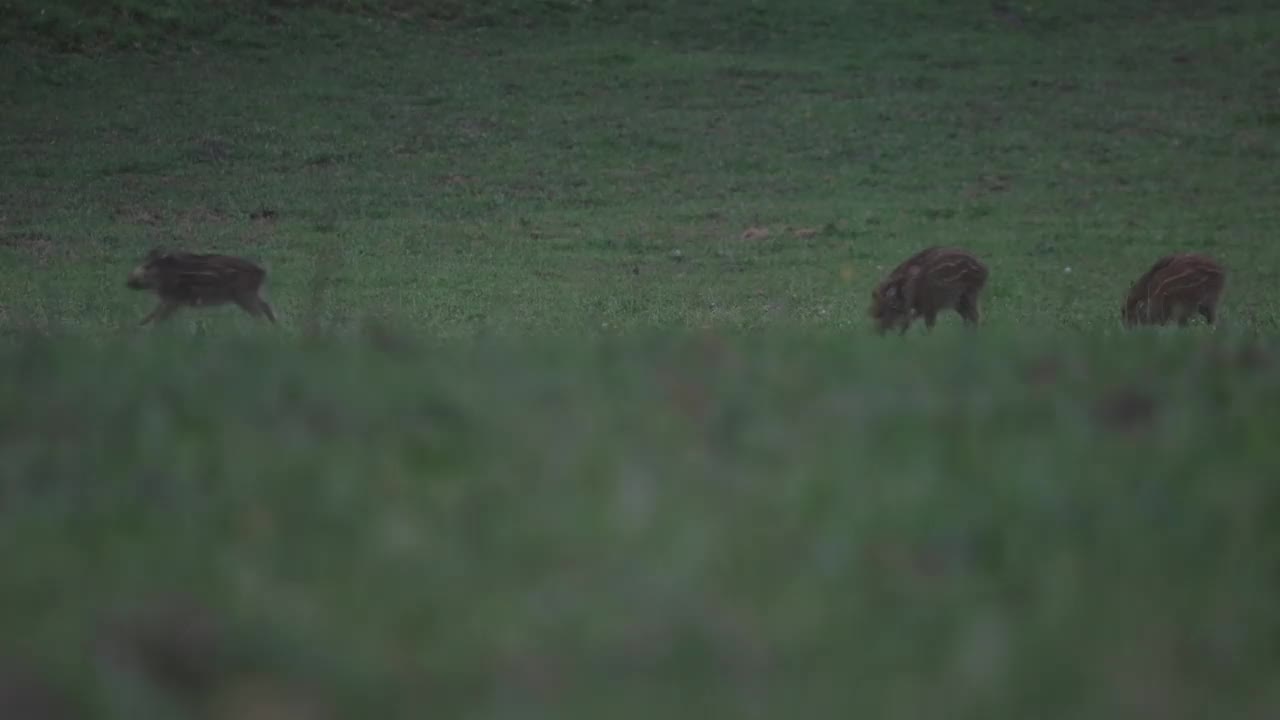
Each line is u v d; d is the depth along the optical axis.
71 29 60.72
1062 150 56.94
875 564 6.14
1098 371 11.52
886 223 48.03
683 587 5.80
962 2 75.94
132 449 8.40
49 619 5.41
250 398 10.06
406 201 49.25
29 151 51.59
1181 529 6.55
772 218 48.47
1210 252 44.84
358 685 4.93
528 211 48.91
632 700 4.84
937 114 60.66
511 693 4.89
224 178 50.56
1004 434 8.78
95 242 43.00
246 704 4.82
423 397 9.95
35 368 11.96
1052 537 6.52
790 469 7.77
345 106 58.25
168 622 5.37
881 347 14.20
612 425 9.05
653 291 38.34
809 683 4.98
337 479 7.50
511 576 5.96
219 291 25.83
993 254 44.12
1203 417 9.15
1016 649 5.20
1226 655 5.18
